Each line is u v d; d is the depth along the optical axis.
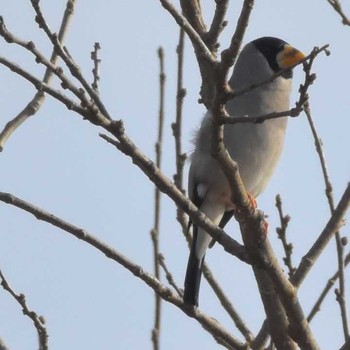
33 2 7.01
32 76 6.85
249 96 12.39
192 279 11.13
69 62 7.43
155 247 10.12
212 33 9.87
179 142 10.45
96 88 9.45
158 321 9.49
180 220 10.90
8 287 8.60
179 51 10.60
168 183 8.05
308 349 8.60
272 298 8.99
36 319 8.58
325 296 9.70
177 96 10.53
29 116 10.05
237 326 10.27
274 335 9.00
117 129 7.23
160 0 7.04
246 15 6.88
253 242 8.48
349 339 8.32
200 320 9.12
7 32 6.75
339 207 9.89
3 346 8.21
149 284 8.91
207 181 12.23
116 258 8.74
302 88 7.02
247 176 12.38
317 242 9.76
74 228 8.52
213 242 11.48
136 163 7.98
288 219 9.96
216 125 7.57
